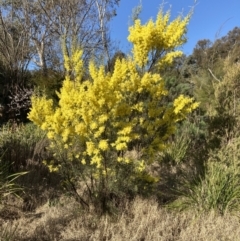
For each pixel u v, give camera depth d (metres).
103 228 3.39
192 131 6.57
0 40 12.84
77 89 3.79
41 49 14.97
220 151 4.52
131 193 4.03
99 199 3.75
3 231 3.18
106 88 3.29
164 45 3.87
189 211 3.80
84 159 3.59
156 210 3.73
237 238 3.17
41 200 4.18
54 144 3.75
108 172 3.67
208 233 3.29
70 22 14.49
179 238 3.26
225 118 5.12
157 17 3.85
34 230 3.33
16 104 9.36
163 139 3.84
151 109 3.79
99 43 14.02
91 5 15.34
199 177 4.18
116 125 3.46
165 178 4.85
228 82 5.69
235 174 4.01
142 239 3.23
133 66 3.81
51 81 9.66
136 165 3.77
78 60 3.93
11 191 4.05
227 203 3.81
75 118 3.59
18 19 14.18
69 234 3.26
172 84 7.64
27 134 6.05
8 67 11.30
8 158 4.89
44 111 3.69
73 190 4.02
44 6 14.79
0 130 6.52
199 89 9.45
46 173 4.92
